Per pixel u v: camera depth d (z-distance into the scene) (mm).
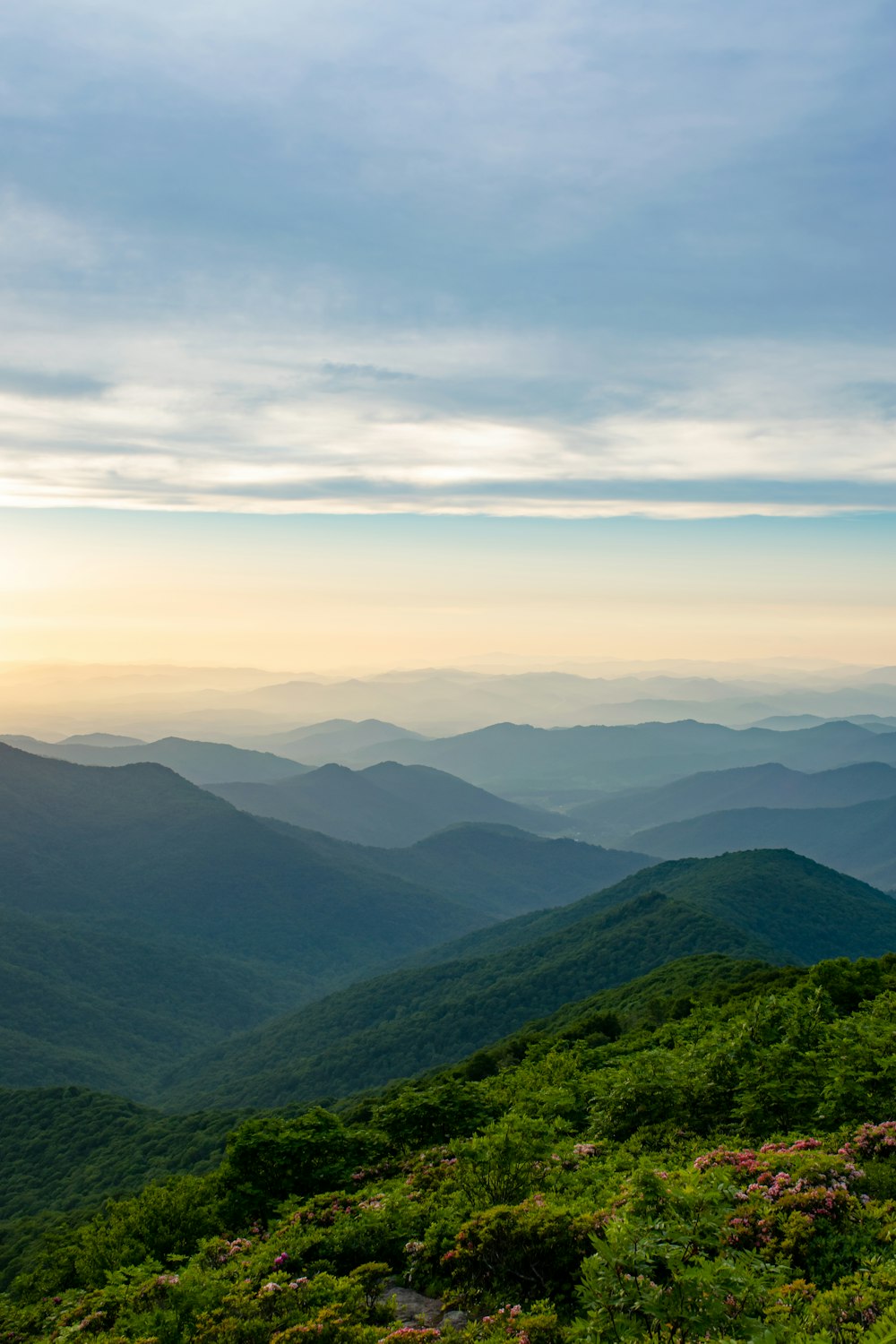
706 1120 20797
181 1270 16500
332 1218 18219
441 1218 16047
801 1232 12000
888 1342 7668
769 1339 8359
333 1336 12008
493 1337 11047
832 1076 19297
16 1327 18125
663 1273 10695
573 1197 16125
